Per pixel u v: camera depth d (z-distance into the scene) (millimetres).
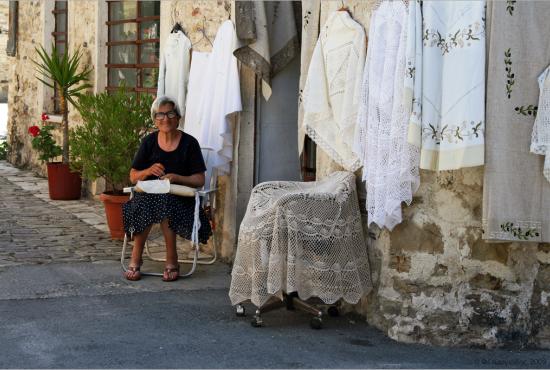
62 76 13641
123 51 13086
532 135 6082
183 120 10070
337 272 6812
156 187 8406
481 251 6414
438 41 6195
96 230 11203
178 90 10109
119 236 10492
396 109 6359
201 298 7852
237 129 9383
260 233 6766
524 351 6418
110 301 7609
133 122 10398
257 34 8797
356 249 6977
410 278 6578
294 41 9188
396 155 6379
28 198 14039
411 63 6188
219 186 9734
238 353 6152
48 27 16594
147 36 12375
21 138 18562
